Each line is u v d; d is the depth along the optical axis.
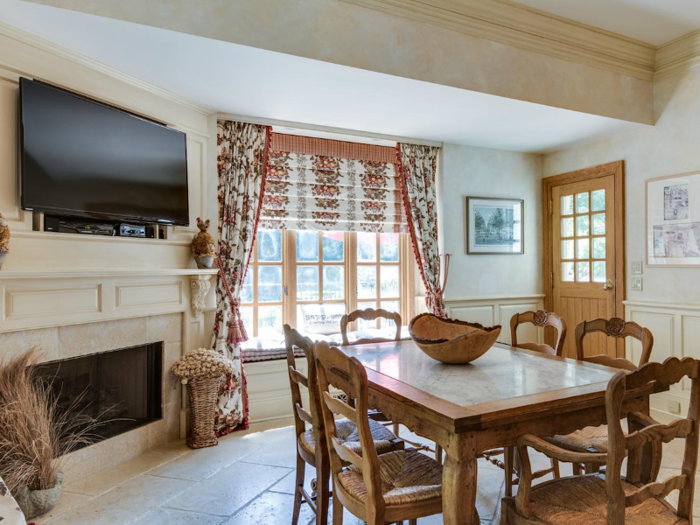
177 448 3.10
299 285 4.46
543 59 3.38
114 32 2.33
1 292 2.23
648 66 3.79
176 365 3.13
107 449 2.78
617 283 4.12
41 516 2.23
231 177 3.58
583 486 1.62
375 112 3.54
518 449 1.51
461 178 4.52
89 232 2.71
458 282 4.48
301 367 3.79
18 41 2.36
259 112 3.54
